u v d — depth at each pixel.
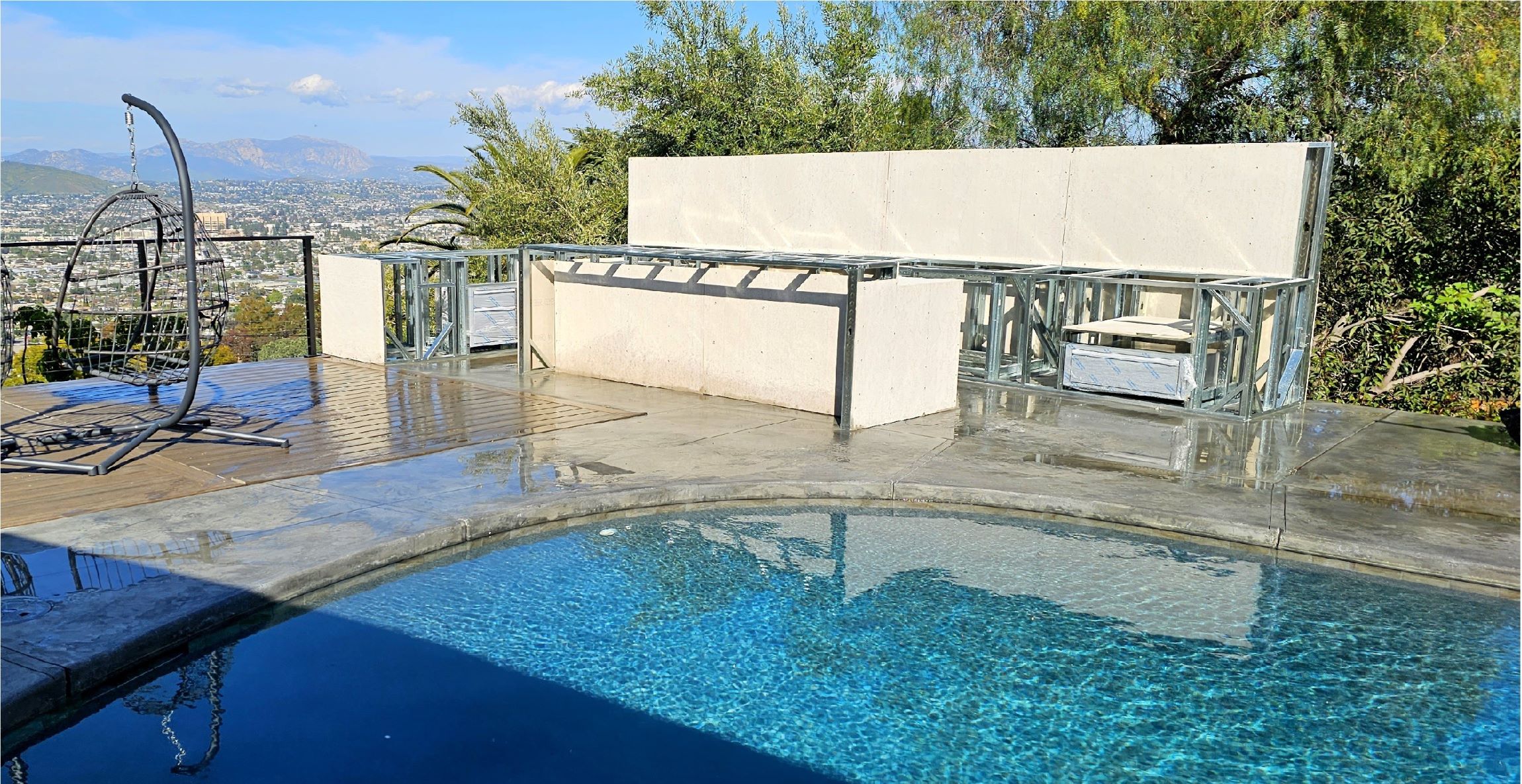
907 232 9.50
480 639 3.88
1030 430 6.93
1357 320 11.73
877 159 9.55
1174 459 6.18
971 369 8.95
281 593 4.04
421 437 6.51
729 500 5.49
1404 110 11.31
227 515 4.82
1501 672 3.71
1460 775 3.06
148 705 3.33
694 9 17.73
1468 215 11.10
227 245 9.57
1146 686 3.61
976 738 3.25
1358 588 4.45
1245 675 3.69
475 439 6.49
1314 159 7.70
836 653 3.83
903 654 3.83
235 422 6.87
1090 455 6.25
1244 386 7.24
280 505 4.99
